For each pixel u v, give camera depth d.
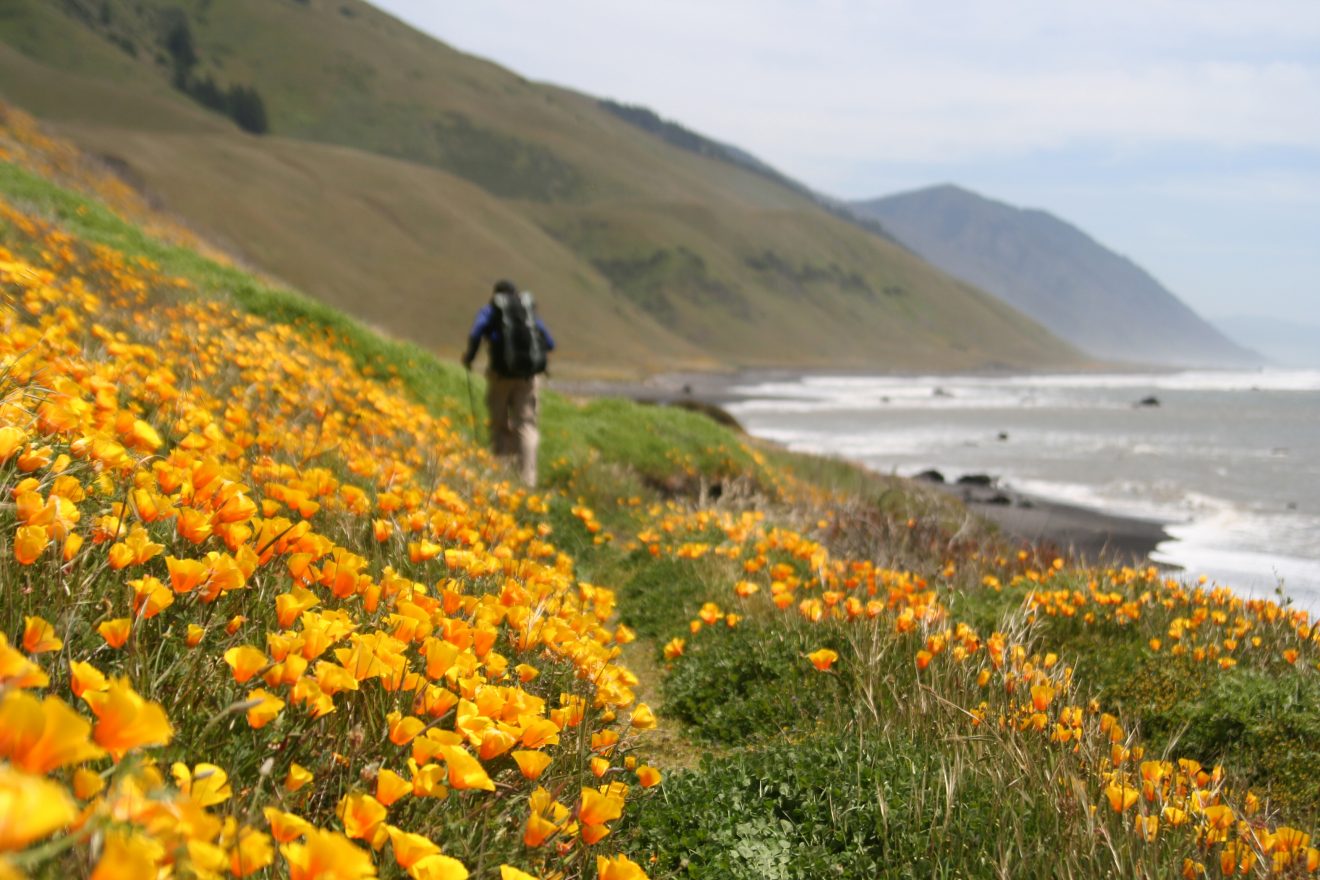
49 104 160.00
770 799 3.29
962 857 2.77
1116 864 2.63
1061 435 45.59
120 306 8.53
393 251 139.75
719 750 4.28
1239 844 2.86
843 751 3.53
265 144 161.75
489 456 9.16
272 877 1.61
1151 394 95.62
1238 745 4.44
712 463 14.91
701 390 100.38
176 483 2.60
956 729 3.65
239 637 2.22
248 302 12.89
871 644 4.64
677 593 6.67
